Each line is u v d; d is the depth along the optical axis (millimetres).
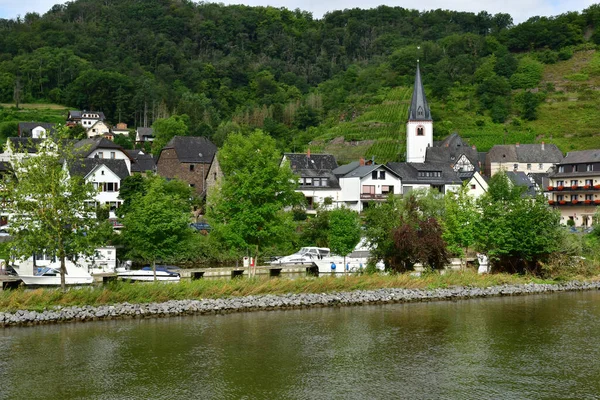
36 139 155250
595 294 65625
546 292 66625
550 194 135500
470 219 72688
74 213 50312
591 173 126438
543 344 44000
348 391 33938
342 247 75062
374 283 61938
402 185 124938
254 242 63719
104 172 103062
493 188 105750
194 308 52625
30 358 39094
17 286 59219
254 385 34750
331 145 193500
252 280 59375
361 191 117625
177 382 35125
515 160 169500
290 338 44812
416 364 38969
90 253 51031
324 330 47406
